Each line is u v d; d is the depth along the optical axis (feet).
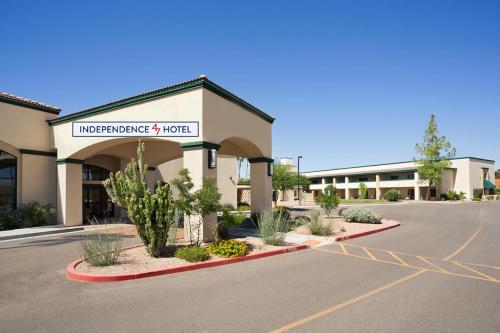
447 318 17.93
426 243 44.09
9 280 24.97
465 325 17.04
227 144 63.72
